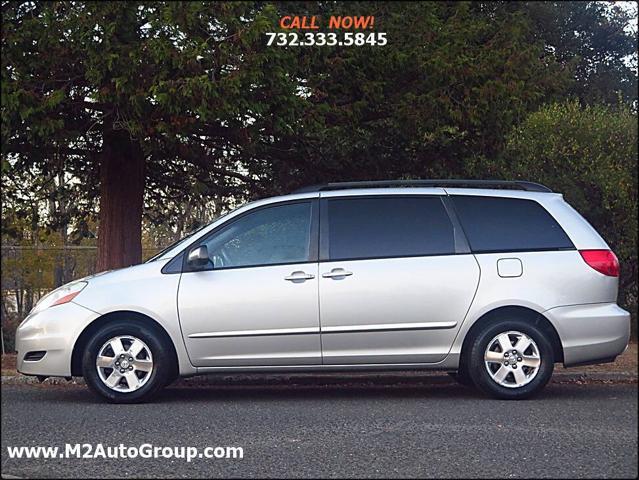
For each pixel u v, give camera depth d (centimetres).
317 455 598
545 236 803
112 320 786
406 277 782
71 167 1380
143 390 777
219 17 998
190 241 797
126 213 1241
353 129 1223
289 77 1101
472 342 782
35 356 788
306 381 948
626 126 1461
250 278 780
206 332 773
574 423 698
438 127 1203
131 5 993
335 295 776
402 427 687
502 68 1202
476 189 819
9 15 1018
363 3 1242
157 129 995
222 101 975
